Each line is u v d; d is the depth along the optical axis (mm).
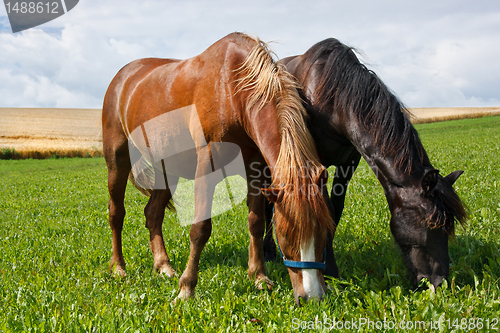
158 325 2504
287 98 2695
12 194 13453
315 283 2219
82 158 34156
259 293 3221
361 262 3580
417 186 2662
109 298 3113
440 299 2484
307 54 3621
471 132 28141
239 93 2971
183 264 4145
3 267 4195
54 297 3004
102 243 5094
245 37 3201
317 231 2182
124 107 4086
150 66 4172
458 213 2621
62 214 8242
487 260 3418
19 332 2482
